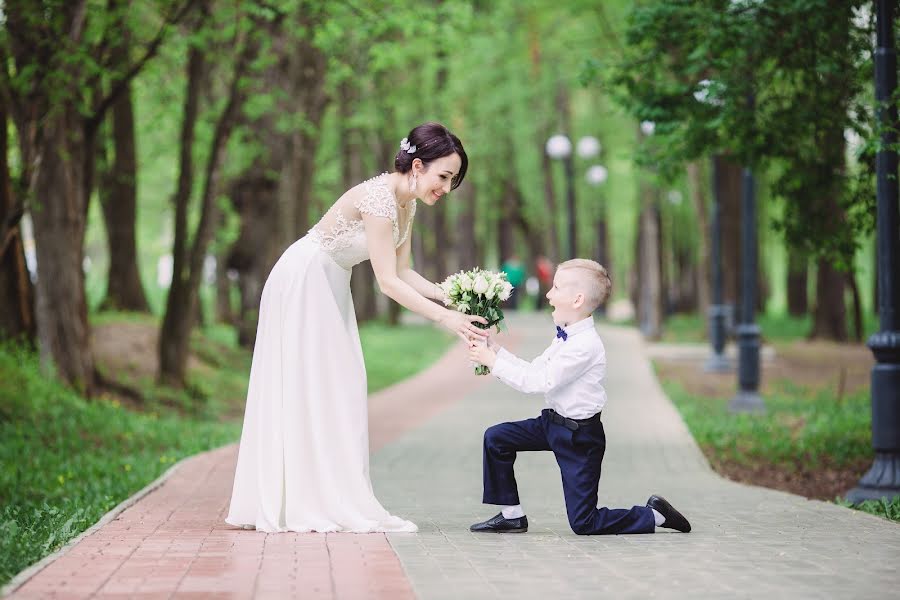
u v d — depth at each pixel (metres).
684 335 36.75
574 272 6.89
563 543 6.75
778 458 13.31
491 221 59.47
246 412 7.43
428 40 20.03
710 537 7.03
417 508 8.90
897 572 5.80
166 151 25.09
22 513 8.86
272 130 24.84
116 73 16.81
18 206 14.40
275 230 25.70
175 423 16.53
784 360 28.25
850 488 11.42
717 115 12.32
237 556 6.24
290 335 7.30
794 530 7.38
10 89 14.41
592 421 7.03
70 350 16.97
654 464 12.52
